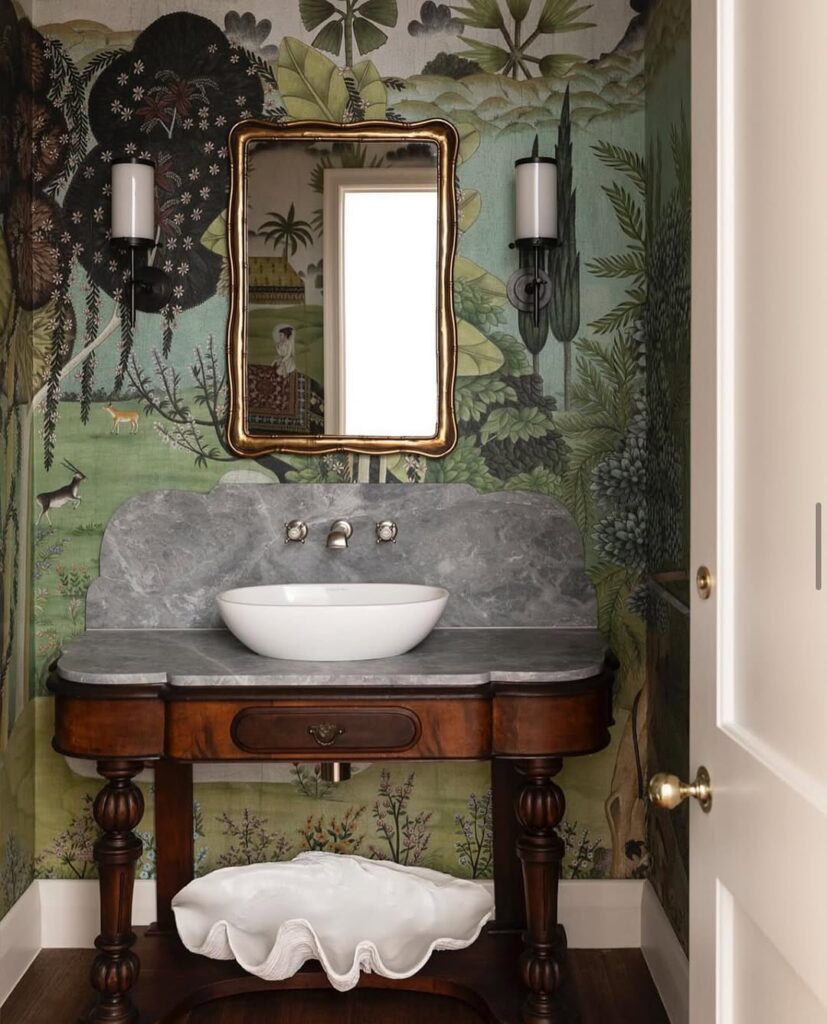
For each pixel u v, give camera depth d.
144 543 2.93
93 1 2.89
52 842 2.97
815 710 0.99
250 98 2.90
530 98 2.89
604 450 2.92
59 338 2.92
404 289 2.89
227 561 2.93
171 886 2.91
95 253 2.91
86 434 2.93
